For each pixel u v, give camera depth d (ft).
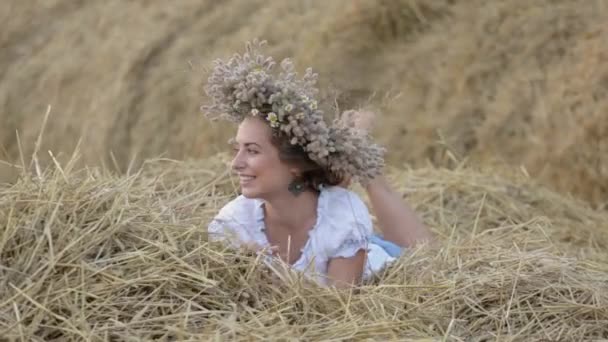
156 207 17.39
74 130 45.37
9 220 15.15
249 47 17.33
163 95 42.57
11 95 48.44
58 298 14.44
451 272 17.35
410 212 21.03
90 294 14.66
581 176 31.19
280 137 16.81
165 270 15.39
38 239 15.07
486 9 37.40
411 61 37.47
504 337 15.39
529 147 32.73
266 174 16.97
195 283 15.35
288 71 17.06
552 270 16.98
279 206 17.46
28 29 51.37
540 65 34.58
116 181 17.67
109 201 16.51
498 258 17.63
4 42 51.16
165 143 41.55
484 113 34.65
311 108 16.66
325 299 15.75
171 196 21.86
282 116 16.55
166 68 43.52
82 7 50.96
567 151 31.63
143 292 15.08
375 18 39.01
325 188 17.81
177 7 46.52
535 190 27.63
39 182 16.52
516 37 35.86
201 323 14.78
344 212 17.57
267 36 42.14
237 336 14.26
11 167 18.49
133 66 44.57
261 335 14.34
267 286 15.90
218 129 39.34
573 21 35.14
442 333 15.29
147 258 15.47
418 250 18.26
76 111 45.75
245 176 17.03
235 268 15.88
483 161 33.37
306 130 16.63
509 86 34.47
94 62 46.73
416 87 36.70
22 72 48.98
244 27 43.60
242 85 16.62
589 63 33.12
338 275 17.48
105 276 14.97
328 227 17.48
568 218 26.50
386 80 37.45
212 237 16.71
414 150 35.29
